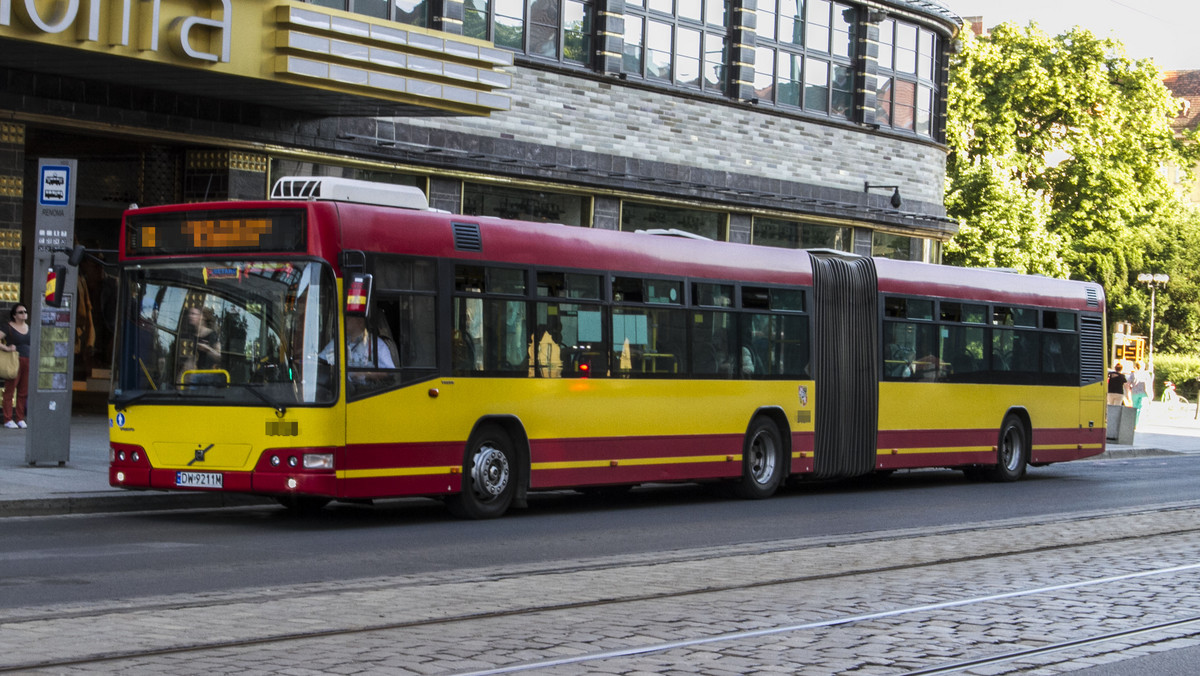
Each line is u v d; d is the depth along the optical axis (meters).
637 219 29.05
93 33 18.00
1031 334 23.02
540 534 13.91
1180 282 69.50
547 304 15.64
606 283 16.34
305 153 23.20
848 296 19.70
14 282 20.88
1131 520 16.20
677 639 8.54
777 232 32.19
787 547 13.11
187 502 15.52
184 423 13.82
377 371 13.86
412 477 14.19
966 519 16.39
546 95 27.08
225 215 13.89
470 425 14.78
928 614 9.68
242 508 15.81
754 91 31.47
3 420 22.00
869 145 34.22
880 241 34.94
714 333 17.69
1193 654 8.59
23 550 11.65
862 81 33.97
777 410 18.56
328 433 13.43
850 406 19.62
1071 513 17.08
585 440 16.02
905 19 35.19
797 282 18.94
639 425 16.62
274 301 13.63
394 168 24.44
